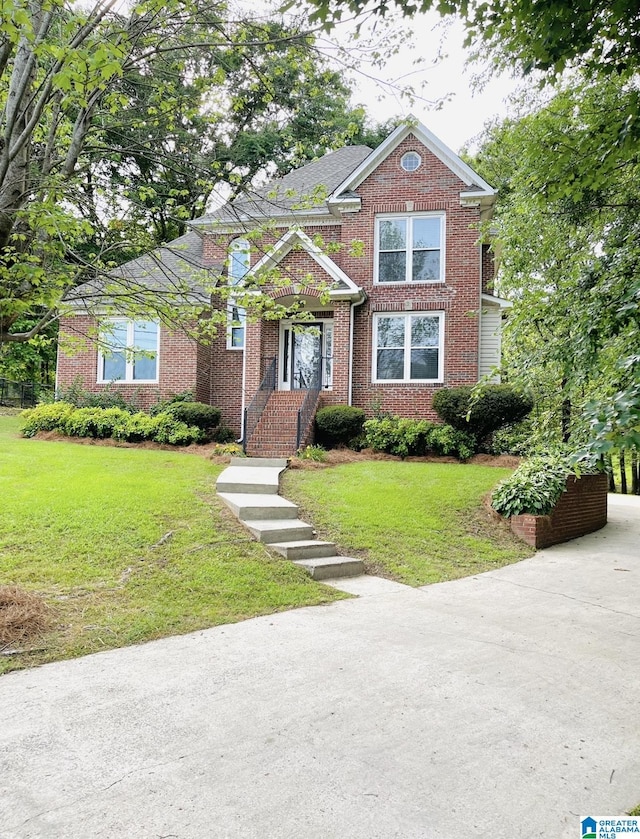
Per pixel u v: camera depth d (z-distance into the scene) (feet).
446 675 13.26
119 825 7.72
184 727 10.48
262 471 35.01
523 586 22.12
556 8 12.00
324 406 49.26
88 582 18.37
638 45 12.95
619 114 15.74
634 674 13.83
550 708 11.78
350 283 48.03
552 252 26.86
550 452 30.89
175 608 17.19
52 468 31.58
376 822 7.92
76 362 52.80
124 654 14.11
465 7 12.63
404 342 50.06
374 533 26.50
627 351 15.25
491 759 9.69
